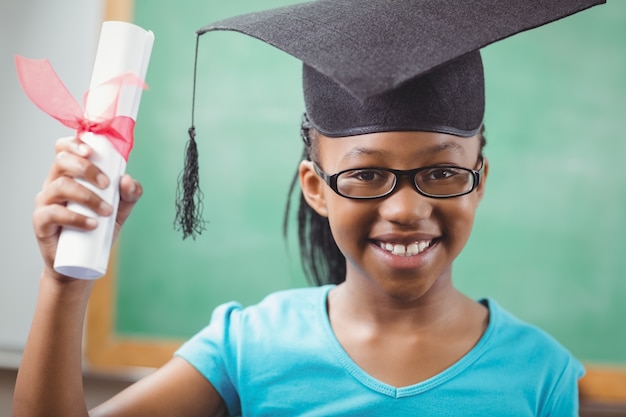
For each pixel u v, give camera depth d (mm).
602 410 1966
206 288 2072
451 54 767
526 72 1973
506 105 1979
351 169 829
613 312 1975
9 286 2131
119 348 2078
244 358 964
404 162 812
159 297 2082
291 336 962
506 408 893
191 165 884
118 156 787
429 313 924
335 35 808
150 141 2068
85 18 2080
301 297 1021
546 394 925
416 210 806
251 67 2041
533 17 824
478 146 888
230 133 2053
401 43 785
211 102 2053
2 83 2115
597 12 1957
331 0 894
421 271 837
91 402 2074
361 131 822
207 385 967
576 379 960
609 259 1973
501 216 1988
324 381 926
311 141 914
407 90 805
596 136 1967
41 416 811
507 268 1993
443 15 822
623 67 1957
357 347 933
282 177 2043
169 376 959
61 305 799
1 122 2121
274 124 2041
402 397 892
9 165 2121
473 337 937
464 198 834
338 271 1109
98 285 2084
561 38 1966
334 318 972
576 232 1979
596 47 1959
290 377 939
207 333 1005
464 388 896
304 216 1114
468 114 845
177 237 2074
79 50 2080
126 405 907
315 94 875
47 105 787
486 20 819
